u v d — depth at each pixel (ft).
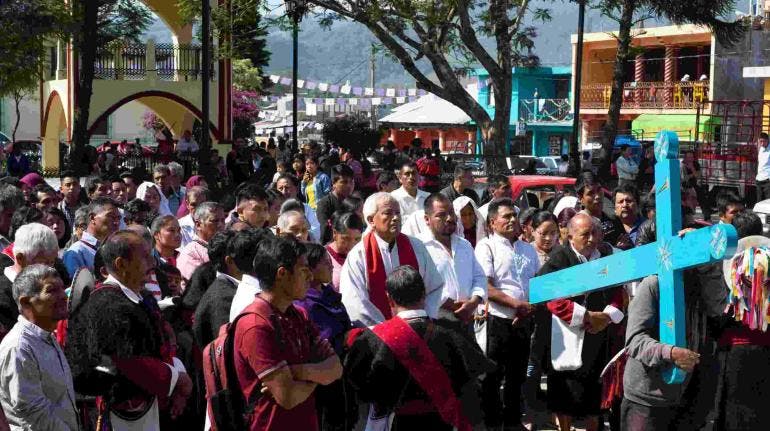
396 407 18.25
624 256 18.74
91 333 17.65
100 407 18.22
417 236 26.05
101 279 19.45
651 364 18.52
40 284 17.24
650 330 19.21
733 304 20.18
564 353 24.98
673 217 17.46
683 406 20.42
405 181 34.68
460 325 21.27
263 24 86.74
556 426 28.76
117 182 38.75
